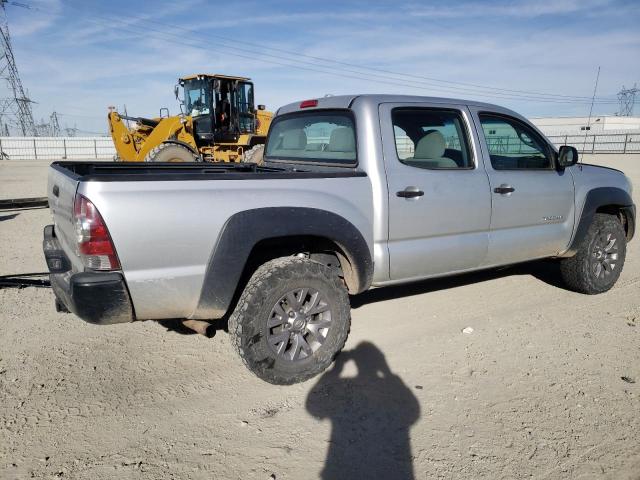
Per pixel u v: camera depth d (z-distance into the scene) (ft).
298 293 10.97
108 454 8.86
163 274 9.67
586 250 16.31
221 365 12.13
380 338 13.61
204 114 46.62
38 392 10.80
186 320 10.75
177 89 48.85
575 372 11.69
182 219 9.68
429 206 12.87
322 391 10.94
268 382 10.86
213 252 10.03
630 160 95.91
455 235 13.60
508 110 15.02
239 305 10.50
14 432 9.41
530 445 9.07
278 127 16.40
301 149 15.06
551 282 18.37
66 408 10.23
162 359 12.41
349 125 12.88
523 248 14.98
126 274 9.39
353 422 9.80
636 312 15.43
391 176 12.32
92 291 9.14
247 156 45.19
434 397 10.66
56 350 12.80
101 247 9.14
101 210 9.04
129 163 14.88
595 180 16.48
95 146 138.82
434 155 13.35
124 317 9.69
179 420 9.87
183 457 8.80
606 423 9.71
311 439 9.29
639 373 11.66
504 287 17.78
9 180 60.49
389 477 8.29
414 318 14.98
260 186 10.59
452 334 13.84
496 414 10.03
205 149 47.98
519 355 12.56
